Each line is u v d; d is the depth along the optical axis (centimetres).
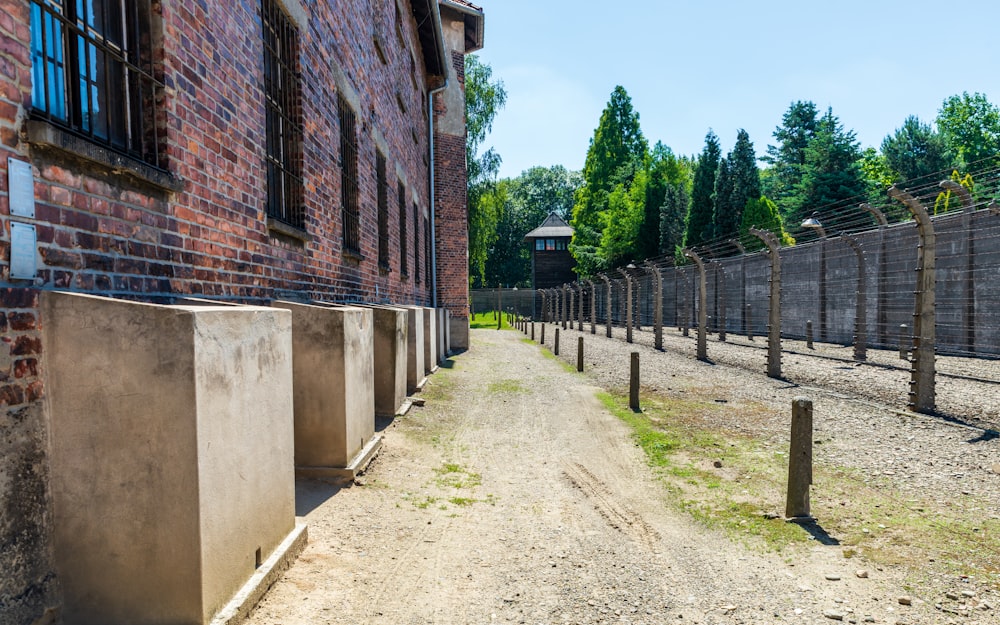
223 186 389
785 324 1936
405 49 1300
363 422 539
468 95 3158
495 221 3703
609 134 4800
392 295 1095
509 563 367
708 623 298
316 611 291
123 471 235
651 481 534
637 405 846
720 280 1958
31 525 223
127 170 270
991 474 513
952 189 798
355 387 510
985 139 4800
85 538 237
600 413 827
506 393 993
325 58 648
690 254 1452
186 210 337
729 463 574
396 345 730
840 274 1659
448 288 1870
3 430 207
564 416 815
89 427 235
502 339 2511
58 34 256
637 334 2430
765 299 2058
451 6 1806
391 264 1079
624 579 346
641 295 3109
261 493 303
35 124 218
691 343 1875
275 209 518
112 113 299
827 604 314
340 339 477
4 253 206
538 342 2277
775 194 4953
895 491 482
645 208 3866
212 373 248
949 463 548
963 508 441
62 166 237
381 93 999
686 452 615
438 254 1852
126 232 279
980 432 639
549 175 8231
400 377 760
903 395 844
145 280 294
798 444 428
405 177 1280
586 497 495
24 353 220
